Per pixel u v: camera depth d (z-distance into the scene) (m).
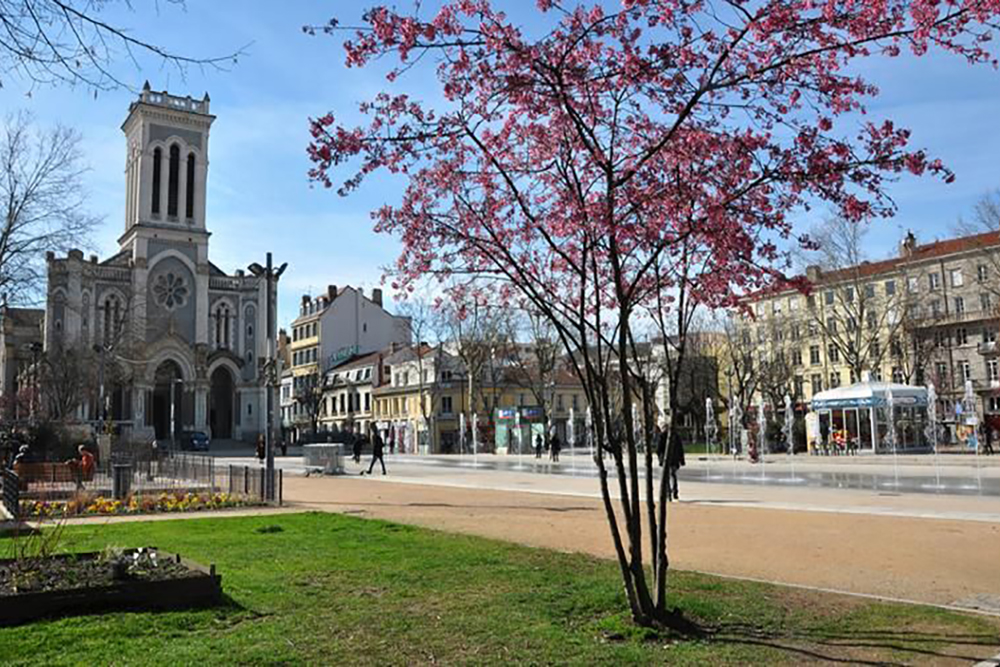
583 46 7.43
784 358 69.38
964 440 54.81
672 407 8.34
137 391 73.75
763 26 6.87
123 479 21.41
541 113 8.08
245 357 84.31
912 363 72.50
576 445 83.50
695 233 7.67
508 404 84.25
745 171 7.55
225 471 26.27
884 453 48.56
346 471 39.47
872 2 6.65
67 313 74.06
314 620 7.89
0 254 31.58
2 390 68.81
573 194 8.11
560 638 7.27
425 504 20.55
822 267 57.41
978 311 73.75
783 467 38.03
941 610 8.23
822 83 7.20
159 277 79.75
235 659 6.58
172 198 82.44
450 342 76.81
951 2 6.50
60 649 6.87
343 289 106.88
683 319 8.52
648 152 7.52
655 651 6.91
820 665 6.53
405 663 6.56
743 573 10.44
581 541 13.42
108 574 8.91
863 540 13.07
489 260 9.04
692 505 19.09
